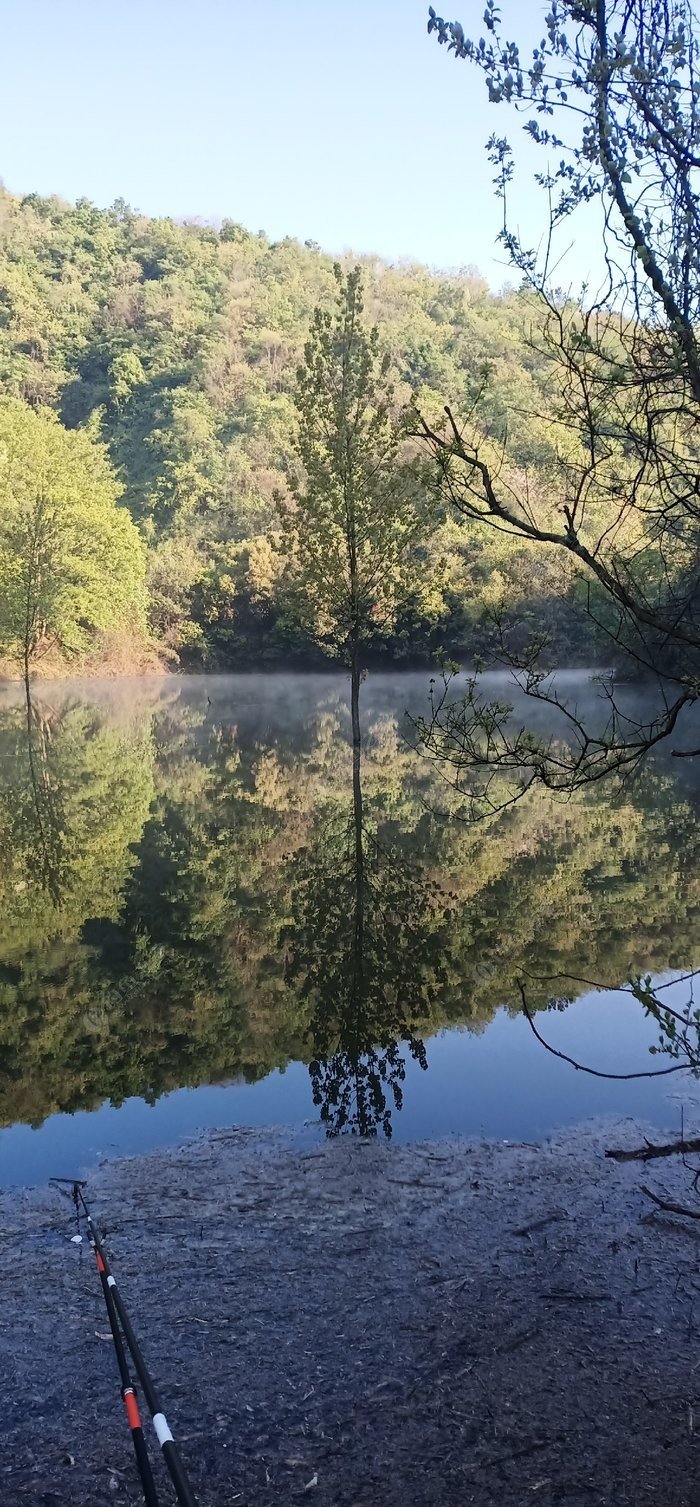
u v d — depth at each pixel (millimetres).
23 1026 6844
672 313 2490
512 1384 3254
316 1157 4879
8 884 11188
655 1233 4121
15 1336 3541
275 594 60312
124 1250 4086
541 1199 4422
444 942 8523
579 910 9375
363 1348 3441
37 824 14977
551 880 10625
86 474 50344
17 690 50250
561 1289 3750
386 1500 2814
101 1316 3654
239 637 64875
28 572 39156
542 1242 4074
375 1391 3232
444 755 3430
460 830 13688
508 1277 3836
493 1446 3002
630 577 2961
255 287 122688
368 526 15664
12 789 18453
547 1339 3463
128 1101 5617
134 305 114812
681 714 27281
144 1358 3406
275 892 10539
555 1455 2961
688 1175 4613
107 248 132875
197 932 9086
